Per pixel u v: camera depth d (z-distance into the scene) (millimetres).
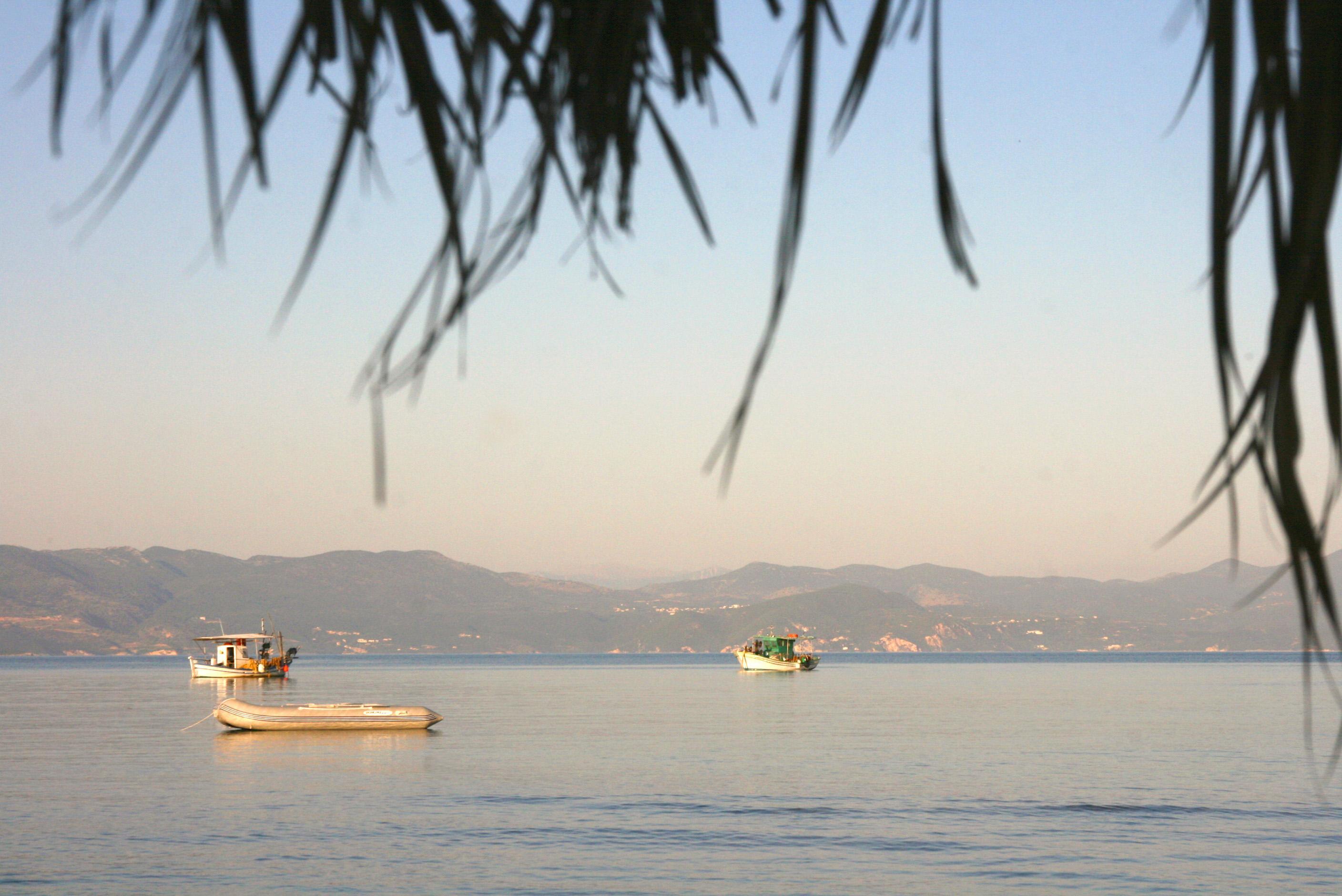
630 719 110000
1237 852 44000
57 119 2973
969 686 194250
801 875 40562
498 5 3396
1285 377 2721
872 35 2965
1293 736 88562
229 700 95375
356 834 47344
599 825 49375
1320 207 2662
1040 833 47688
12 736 89750
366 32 3234
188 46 2916
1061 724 101750
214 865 41656
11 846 44750
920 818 50875
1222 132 2818
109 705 136625
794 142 2902
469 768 67312
